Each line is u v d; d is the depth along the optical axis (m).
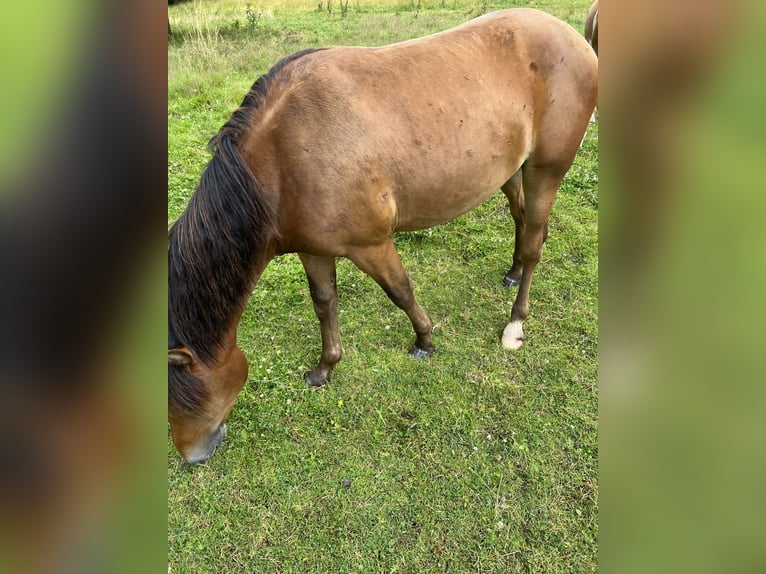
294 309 3.03
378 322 2.90
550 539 1.92
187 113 5.14
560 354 2.63
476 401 2.42
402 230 2.21
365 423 2.36
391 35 7.05
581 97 2.18
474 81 1.96
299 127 1.74
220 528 2.01
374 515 2.03
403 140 1.85
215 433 2.02
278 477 2.17
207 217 1.68
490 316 2.88
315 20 8.32
